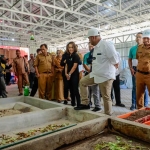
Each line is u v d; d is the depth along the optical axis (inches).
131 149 75.5
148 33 131.7
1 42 858.1
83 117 124.8
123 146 78.6
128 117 113.9
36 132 114.3
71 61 162.4
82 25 518.3
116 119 93.4
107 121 95.7
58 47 987.3
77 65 158.2
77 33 671.1
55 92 226.8
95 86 172.9
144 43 135.0
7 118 118.8
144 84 142.6
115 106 201.9
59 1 437.4
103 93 121.9
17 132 117.1
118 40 688.4
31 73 339.6
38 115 130.6
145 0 423.2
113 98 241.4
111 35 693.3
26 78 290.2
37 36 719.1
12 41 890.1
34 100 183.2
